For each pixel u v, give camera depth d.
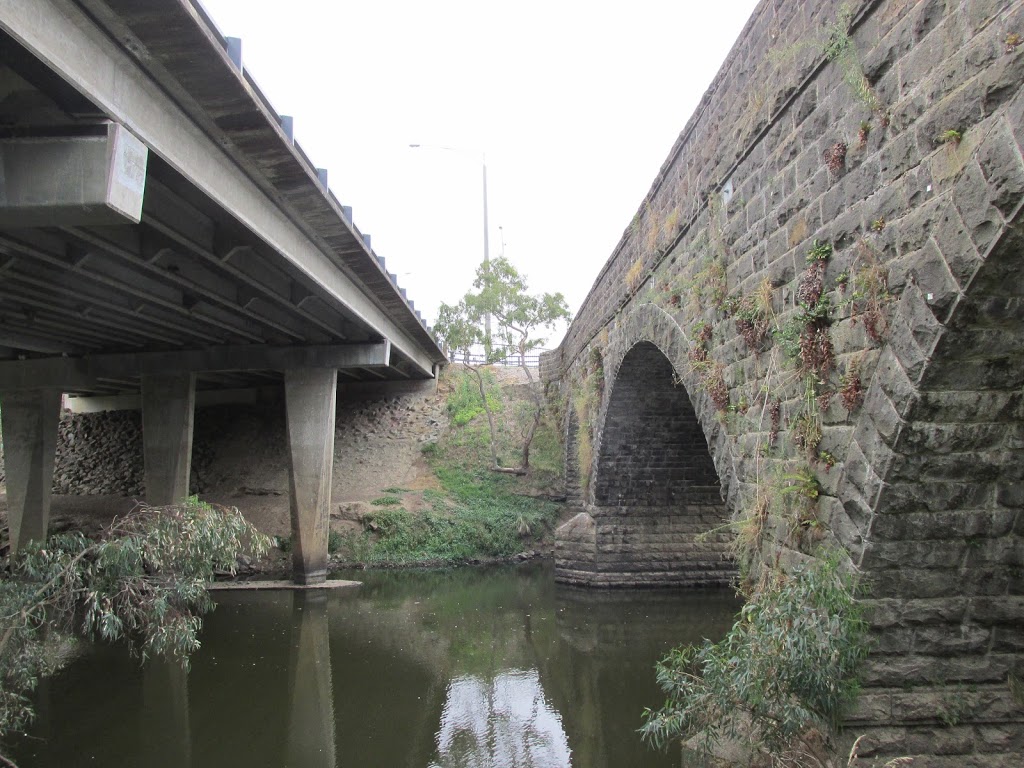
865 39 6.46
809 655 6.17
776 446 8.22
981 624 6.56
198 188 11.16
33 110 8.30
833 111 7.05
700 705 7.21
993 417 5.77
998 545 6.32
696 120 11.30
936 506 6.16
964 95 5.19
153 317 18.89
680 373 12.10
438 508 29.73
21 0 6.63
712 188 10.48
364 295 21.83
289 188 13.70
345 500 30.23
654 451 21.30
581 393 24.92
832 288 7.04
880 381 6.11
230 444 33.78
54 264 13.39
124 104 8.73
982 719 6.57
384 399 38.34
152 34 8.36
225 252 14.29
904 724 6.55
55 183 8.17
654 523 22.53
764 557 8.38
